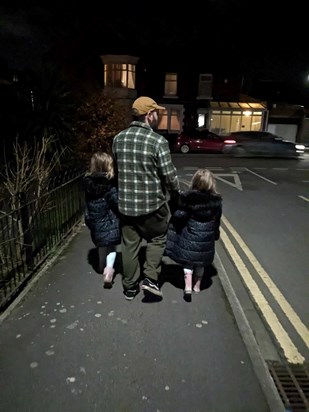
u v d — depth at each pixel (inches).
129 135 110.1
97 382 90.4
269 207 307.6
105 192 128.0
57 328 112.3
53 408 82.4
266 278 162.7
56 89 285.3
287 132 1039.6
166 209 118.0
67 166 271.9
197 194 119.1
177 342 107.2
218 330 114.1
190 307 127.5
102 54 835.4
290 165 613.0
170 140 853.8
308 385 96.1
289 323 125.7
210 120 984.3
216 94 994.1
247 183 430.9
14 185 179.5
